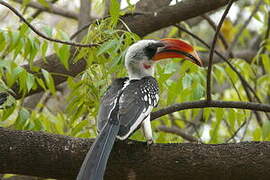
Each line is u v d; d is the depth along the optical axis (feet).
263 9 53.11
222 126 50.98
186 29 46.09
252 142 28.63
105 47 30.81
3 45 32.63
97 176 25.20
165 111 33.04
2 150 28.30
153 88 31.14
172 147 28.63
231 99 50.57
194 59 33.12
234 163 28.09
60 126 38.32
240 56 62.13
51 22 63.05
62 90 50.67
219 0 40.24
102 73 33.86
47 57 40.01
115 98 29.22
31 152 28.40
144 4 42.75
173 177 28.50
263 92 53.52
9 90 32.09
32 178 45.52
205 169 28.22
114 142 28.76
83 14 49.93
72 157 28.45
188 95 37.88
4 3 30.48
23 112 33.86
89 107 35.04
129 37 32.53
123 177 28.60
